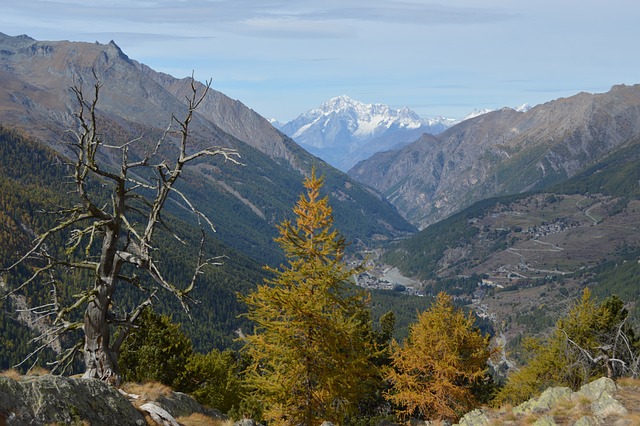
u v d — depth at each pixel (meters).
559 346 39.53
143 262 19.34
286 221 32.78
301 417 30.47
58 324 19.27
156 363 39.72
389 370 39.75
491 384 50.84
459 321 39.69
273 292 29.92
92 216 18.81
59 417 14.40
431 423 31.80
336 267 31.58
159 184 19.53
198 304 19.03
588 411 22.86
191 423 20.58
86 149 18.09
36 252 17.92
